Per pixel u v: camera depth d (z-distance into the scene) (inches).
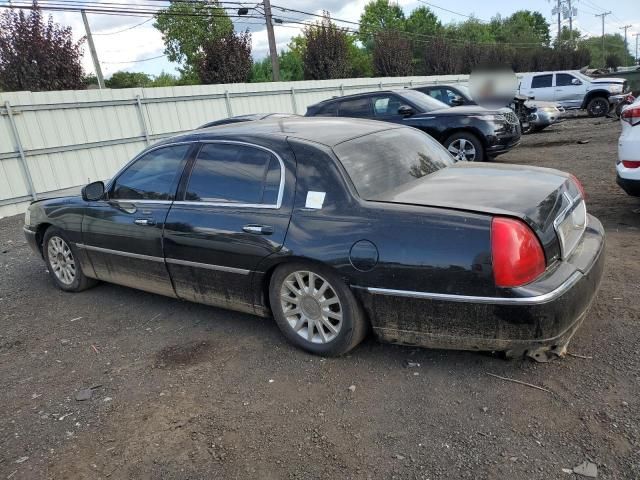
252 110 645.9
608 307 149.6
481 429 105.8
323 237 128.8
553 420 106.0
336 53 1011.3
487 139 373.7
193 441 111.5
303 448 106.0
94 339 166.6
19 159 427.5
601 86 807.1
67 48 615.2
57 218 201.6
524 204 118.0
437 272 115.0
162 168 169.3
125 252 177.2
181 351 152.1
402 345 131.5
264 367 138.3
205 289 158.4
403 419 111.5
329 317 135.3
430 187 134.6
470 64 1493.6
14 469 108.0
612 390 113.0
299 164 138.5
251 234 140.9
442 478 94.3
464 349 119.9
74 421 122.8
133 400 129.1
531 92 863.1
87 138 476.7
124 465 106.3
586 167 372.5
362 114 423.8
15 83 589.6
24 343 169.0
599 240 137.2
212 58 831.1
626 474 90.8
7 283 234.5
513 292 108.9
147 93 527.2
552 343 112.1
